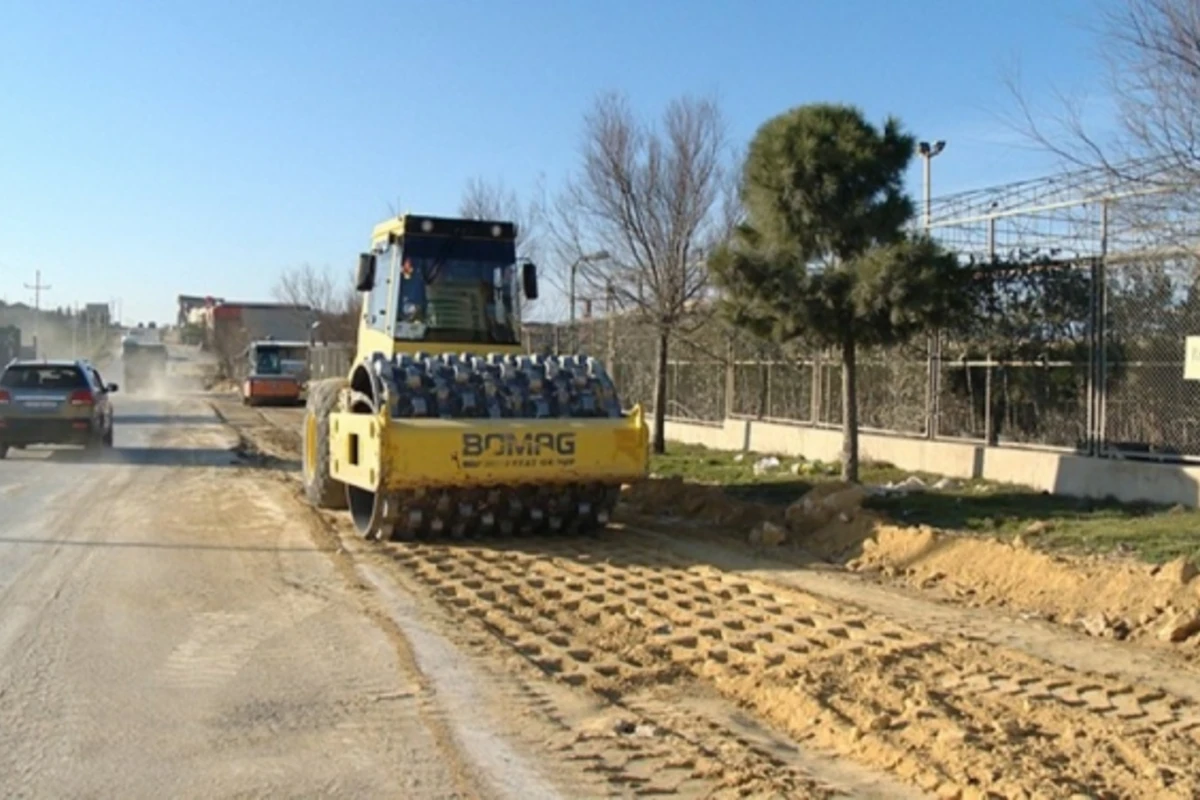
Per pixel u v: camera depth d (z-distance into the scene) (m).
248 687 6.91
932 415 15.83
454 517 11.84
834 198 13.73
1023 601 9.11
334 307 63.78
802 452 18.30
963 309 13.76
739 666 7.42
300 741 6.01
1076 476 13.17
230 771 5.59
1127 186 11.27
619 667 7.42
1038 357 14.02
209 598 9.24
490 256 13.93
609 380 12.40
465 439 11.16
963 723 6.26
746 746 6.00
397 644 7.86
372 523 11.69
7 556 11.00
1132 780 5.44
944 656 7.59
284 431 30.47
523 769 5.64
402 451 11.02
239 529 12.77
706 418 22.08
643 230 20.12
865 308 13.38
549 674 7.27
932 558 10.30
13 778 5.50
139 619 8.53
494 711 6.51
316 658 7.54
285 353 46.22
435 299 13.63
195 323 117.62
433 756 5.81
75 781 5.46
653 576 10.21
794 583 9.89
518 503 11.95
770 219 14.18
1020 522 11.56
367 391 12.51
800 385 18.88
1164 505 12.09
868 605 9.08
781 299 13.62
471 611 8.93
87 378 21.55
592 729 6.23
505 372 12.01
